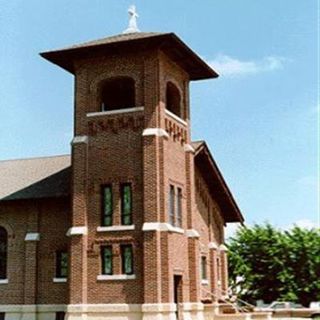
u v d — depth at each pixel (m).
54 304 34.12
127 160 31.78
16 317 34.66
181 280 32.62
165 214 30.97
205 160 39.03
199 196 39.97
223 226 44.25
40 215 35.59
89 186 32.25
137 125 31.92
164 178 31.30
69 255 31.92
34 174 38.88
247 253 58.19
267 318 37.25
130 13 35.09
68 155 41.06
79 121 33.03
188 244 33.91
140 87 32.28
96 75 33.16
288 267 56.81
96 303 30.86
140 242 30.72
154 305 29.66
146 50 32.41
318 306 56.69
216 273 40.72
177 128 34.03
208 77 37.44
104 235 31.44
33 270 34.81
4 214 36.41
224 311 37.16
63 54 33.38
